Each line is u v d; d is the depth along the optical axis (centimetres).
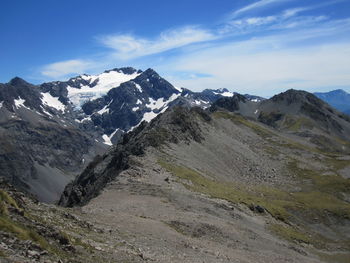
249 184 14362
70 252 2817
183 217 6388
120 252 3378
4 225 2523
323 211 11550
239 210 8531
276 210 10238
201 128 18762
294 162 19100
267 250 6200
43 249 2502
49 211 3866
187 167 12338
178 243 4716
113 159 14700
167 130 15338
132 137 18750
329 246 8888
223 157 16625
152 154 12338
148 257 3531
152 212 6425
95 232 3891
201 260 4056
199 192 8812
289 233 8419
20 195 3697
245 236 6475
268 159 18962
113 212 5731
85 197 14038
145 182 8525
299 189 15200
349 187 15600
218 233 6134
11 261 2089
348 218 11219
